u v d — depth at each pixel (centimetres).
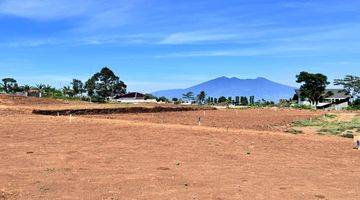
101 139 2719
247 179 1781
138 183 1664
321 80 14738
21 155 2200
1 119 3609
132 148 2453
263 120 5788
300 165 2141
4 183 1620
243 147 2606
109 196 1479
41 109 5166
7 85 12212
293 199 1498
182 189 1588
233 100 17250
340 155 2492
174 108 8312
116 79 15238
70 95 12456
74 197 1459
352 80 15050
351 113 7988
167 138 2794
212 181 1723
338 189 1666
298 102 16050
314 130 4441
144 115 6069
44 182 1652
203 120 5353
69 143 2577
